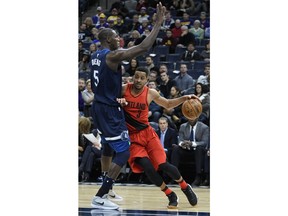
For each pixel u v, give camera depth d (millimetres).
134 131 6410
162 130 7207
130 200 6672
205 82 7164
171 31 7309
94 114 6469
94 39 7324
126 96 6418
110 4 7293
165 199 6730
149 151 6418
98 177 7504
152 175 6270
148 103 6441
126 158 6383
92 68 6473
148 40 6230
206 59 7227
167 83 7203
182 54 7254
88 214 6004
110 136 6387
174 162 7184
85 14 7336
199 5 7320
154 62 7211
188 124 7176
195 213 6031
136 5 7238
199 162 7156
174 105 6590
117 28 7238
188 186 6355
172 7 7348
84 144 7480
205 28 7293
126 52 6270
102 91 6402
